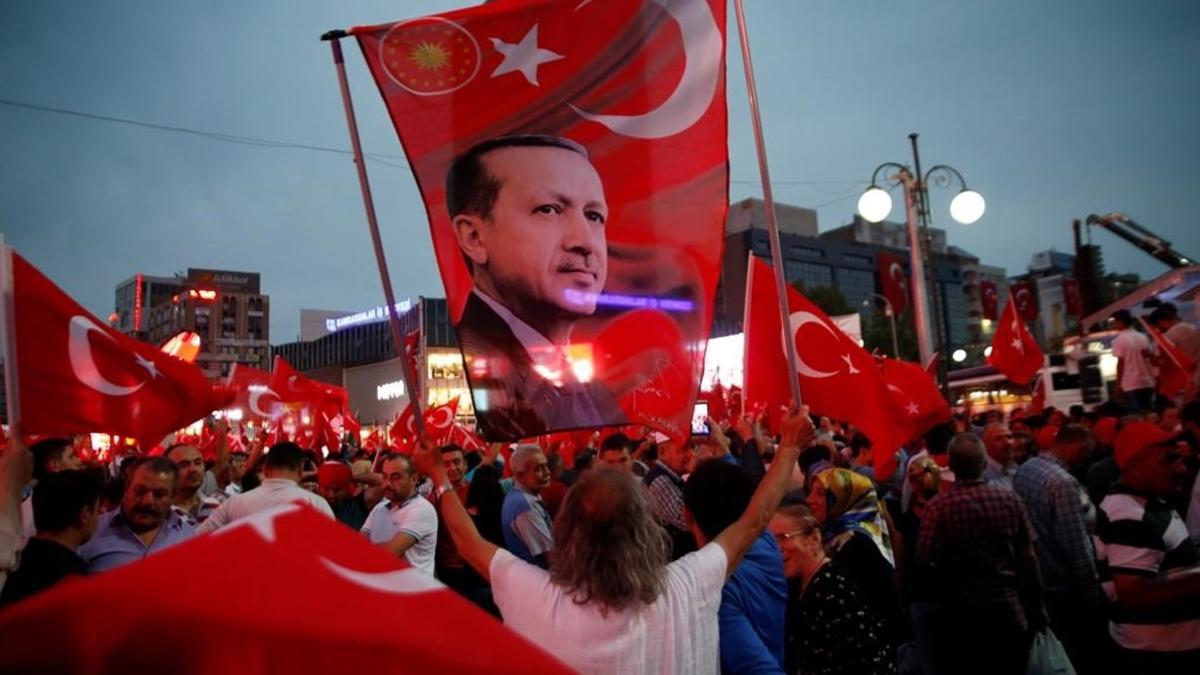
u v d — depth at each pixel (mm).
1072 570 5781
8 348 4211
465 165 3701
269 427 14750
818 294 86250
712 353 26531
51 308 5066
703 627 2545
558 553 2535
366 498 8430
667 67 3811
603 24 3799
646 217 3760
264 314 139250
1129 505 4543
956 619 4891
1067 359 21266
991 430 7578
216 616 900
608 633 2387
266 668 894
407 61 3688
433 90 3703
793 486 5262
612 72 3783
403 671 910
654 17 3824
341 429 18250
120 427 5230
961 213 15547
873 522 5109
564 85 3771
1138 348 11422
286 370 15148
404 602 975
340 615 932
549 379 3660
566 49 3783
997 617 4812
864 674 3367
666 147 3785
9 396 4262
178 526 5164
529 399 3643
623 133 3785
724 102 3785
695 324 3723
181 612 895
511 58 3760
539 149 3742
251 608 917
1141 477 4531
